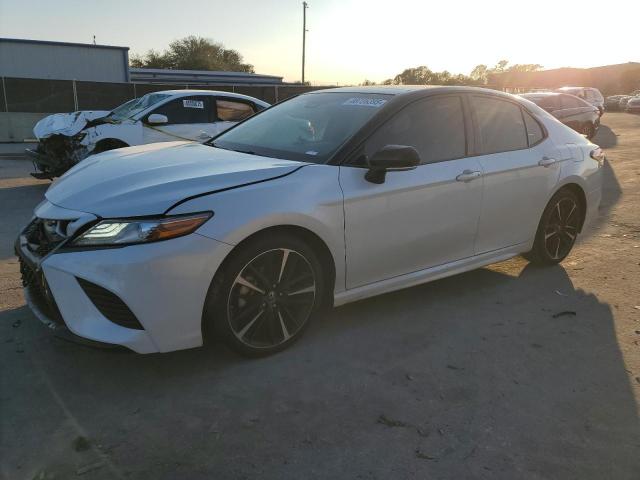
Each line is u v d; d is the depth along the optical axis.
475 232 3.97
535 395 2.86
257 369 3.02
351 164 3.31
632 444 2.48
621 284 4.51
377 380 2.95
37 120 19.38
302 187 3.04
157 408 2.64
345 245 3.24
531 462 2.34
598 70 90.38
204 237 2.69
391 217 3.41
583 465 2.34
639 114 40.00
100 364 3.02
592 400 2.83
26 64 25.33
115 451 2.33
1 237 5.57
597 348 3.40
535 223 4.47
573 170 4.63
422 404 2.74
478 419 2.63
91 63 26.73
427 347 3.34
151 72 40.47
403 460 2.33
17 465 2.23
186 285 2.68
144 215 2.63
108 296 2.61
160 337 2.68
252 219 2.81
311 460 2.31
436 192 3.62
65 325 2.73
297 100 4.35
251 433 2.47
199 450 2.35
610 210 7.20
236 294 2.91
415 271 3.71
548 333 3.59
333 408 2.68
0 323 3.46
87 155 8.05
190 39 67.06
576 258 5.19
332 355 3.21
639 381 3.02
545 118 4.66
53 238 2.82
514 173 4.13
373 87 4.10
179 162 3.28
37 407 2.62
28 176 10.21
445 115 3.85
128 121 8.38
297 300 3.17
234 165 3.16
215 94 9.20
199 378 2.91
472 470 2.28
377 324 3.64
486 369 3.11
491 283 4.48
